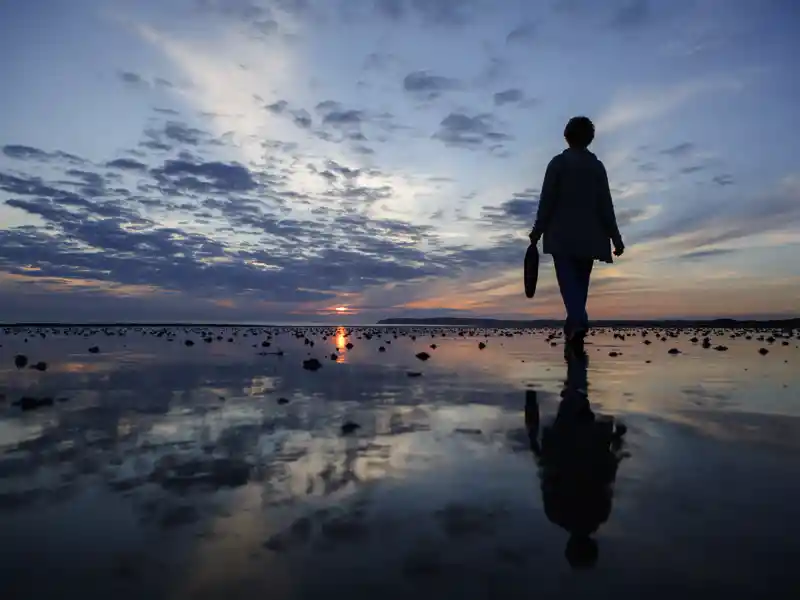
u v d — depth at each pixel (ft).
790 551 4.11
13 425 8.82
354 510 5.01
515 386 13.46
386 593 3.52
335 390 12.82
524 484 5.76
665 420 9.13
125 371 17.25
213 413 9.87
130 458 6.82
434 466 6.45
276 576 3.76
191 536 4.43
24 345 33.17
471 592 3.53
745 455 6.88
